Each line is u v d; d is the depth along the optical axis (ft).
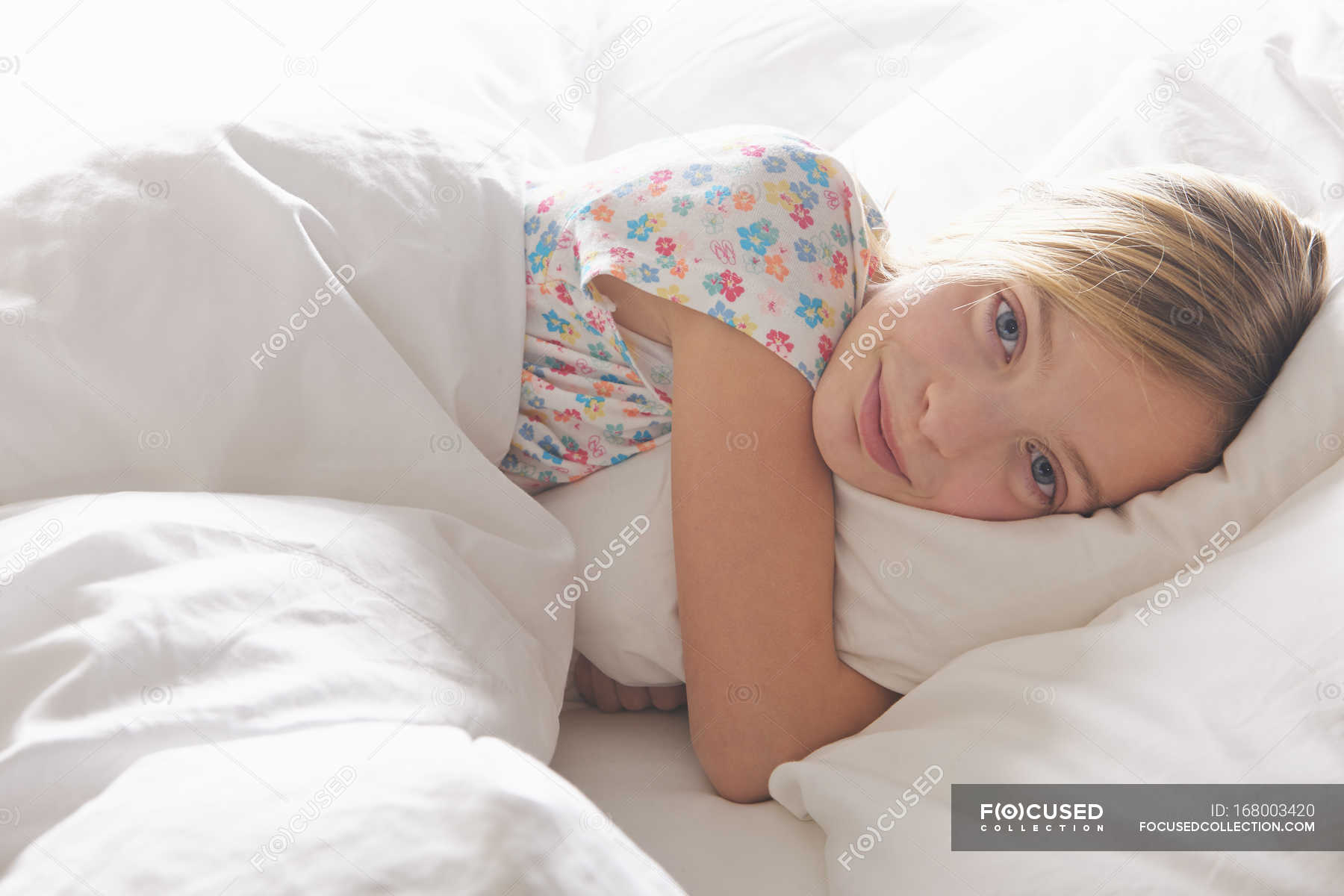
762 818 2.33
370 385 2.48
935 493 2.48
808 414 2.61
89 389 2.27
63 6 3.90
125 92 3.57
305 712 1.74
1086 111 3.68
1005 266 2.48
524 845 1.49
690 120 4.23
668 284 2.56
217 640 1.77
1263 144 3.07
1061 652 2.15
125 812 1.44
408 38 4.08
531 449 2.83
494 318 2.73
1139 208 2.52
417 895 1.39
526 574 2.45
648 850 2.16
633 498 2.70
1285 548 2.01
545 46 4.26
